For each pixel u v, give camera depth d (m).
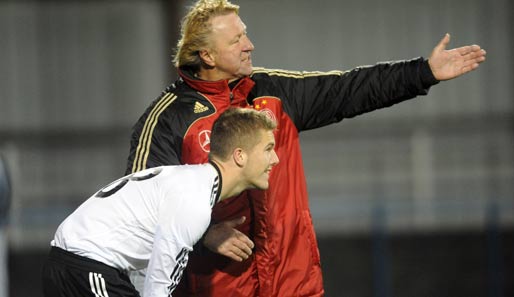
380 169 43.28
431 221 36.03
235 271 13.91
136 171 13.60
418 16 44.22
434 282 31.06
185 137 13.68
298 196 14.09
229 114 12.63
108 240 12.37
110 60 45.78
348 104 14.08
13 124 45.62
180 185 12.15
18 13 45.94
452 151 43.06
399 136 43.34
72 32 45.97
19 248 36.91
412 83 13.76
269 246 13.87
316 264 14.25
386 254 28.16
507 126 42.94
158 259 11.88
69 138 45.56
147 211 12.25
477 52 13.66
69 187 45.28
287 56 44.91
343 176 43.50
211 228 13.27
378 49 44.53
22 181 44.97
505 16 43.34
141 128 13.89
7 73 45.84
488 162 42.84
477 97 43.19
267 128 12.58
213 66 13.76
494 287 28.19
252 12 45.06
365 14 44.66
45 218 30.64
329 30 44.84
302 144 43.69
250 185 12.75
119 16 45.81
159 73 45.53
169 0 42.97
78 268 12.39
